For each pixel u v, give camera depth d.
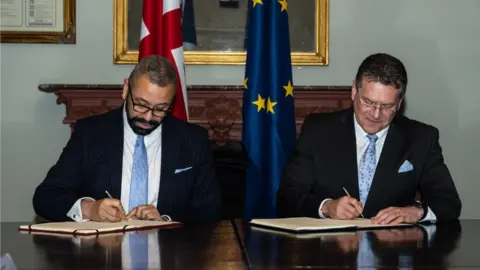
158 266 1.41
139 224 2.06
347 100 3.52
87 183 2.49
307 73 3.69
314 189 2.55
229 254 1.56
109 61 3.65
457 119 3.74
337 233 1.93
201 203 2.55
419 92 3.73
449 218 2.28
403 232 1.96
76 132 2.56
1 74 3.62
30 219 3.65
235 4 3.63
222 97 3.44
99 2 3.63
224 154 3.48
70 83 3.63
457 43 3.73
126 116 2.55
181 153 2.55
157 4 3.18
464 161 3.75
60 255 1.55
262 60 3.23
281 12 3.25
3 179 3.64
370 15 3.70
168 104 2.44
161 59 2.45
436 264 1.44
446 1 3.72
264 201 3.19
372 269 1.39
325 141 2.56
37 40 3.59
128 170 2.52
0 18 3.59
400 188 2.48
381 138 2.53
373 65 2.35
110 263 1.45
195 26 3.61
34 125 3.64
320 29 3.66
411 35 3.72
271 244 1.71
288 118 3.23
